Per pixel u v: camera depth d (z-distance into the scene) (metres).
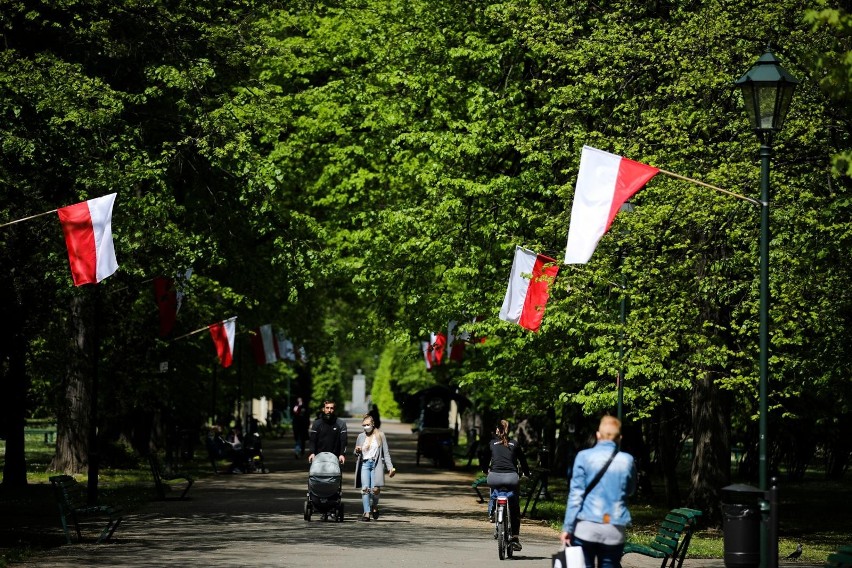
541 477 31.70
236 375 69.50
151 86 30.52
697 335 24.38
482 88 34.28
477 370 40.62
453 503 34.28
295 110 44.66
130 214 28.47
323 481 26.86
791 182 23.23
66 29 27.09
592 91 26.41
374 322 41.06
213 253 31.69
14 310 24.34
